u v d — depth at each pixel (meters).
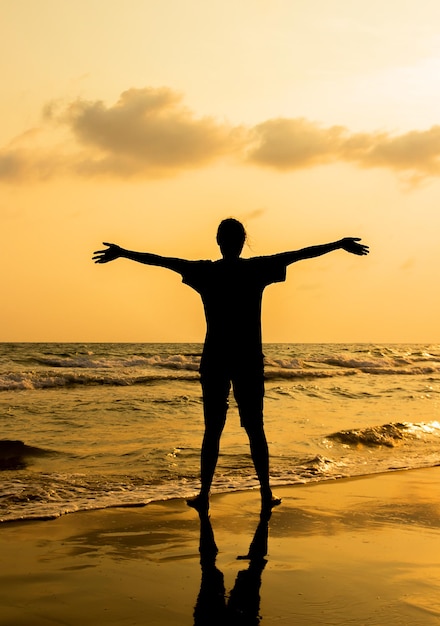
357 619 2.67
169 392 15.92
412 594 2.98
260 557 3.58
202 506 4.79
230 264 4.86
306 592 3.01
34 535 4.01
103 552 3.66
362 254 4.87
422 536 4.09
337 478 6.14
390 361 32.28
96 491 5.46
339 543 3.90
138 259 4.80
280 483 5.84
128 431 9.20
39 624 2.60
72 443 8.05
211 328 4.84
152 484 5.82
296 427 9.73
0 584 3.07
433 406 13.34
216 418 4.83
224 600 2.90
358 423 10.39
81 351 52.59
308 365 30.20
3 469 6.40
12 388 16.38
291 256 4.85
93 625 2.60
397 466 6.89
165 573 3.29
